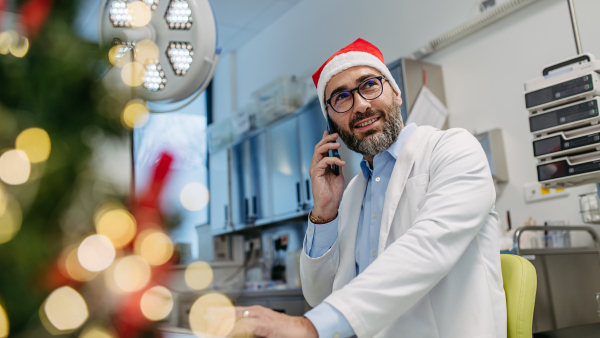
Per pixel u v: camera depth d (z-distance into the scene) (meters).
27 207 0.40
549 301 2.20
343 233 1.31
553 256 2.27
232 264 5.25
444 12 3.40
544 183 2.14
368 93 1.27
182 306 0.83
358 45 1.38
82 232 0.43
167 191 0.49
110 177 0.45
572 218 2.63
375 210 1.26
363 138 1.26
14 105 0.42
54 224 0.41
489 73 3.09
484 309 1.00
